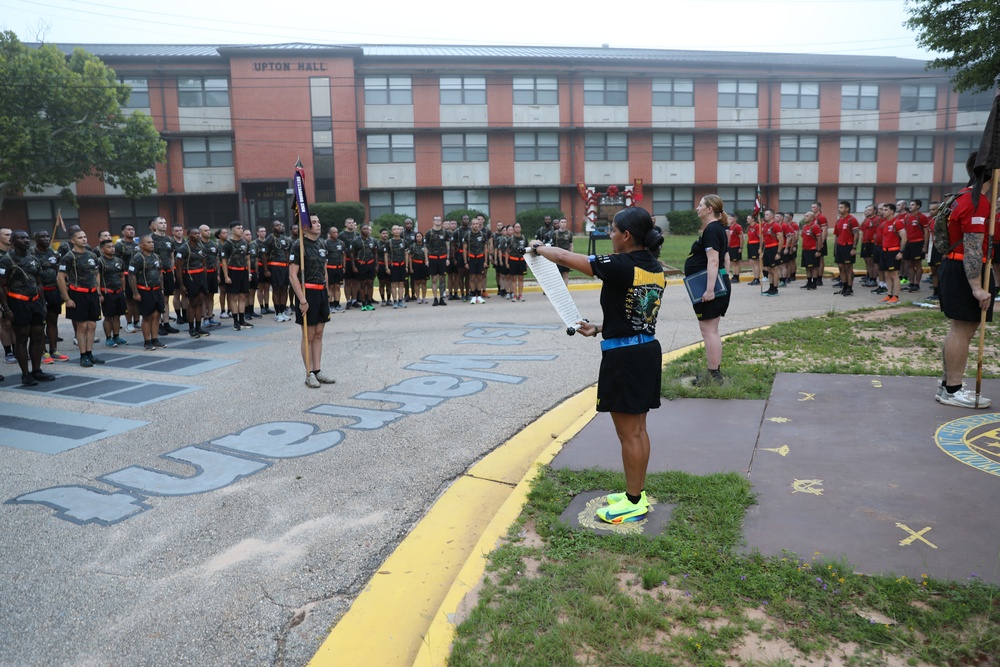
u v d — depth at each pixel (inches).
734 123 1549.0
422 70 1423.5
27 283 357.7
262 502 203.2
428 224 1489.9
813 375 294.7
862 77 1571.1
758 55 1656.0
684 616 126.6
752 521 161.5
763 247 685.3
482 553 155.9
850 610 126.0
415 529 181.9
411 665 126.5
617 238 162.4
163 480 222.4
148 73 1366.9
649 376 159.6
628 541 154.2
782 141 1581.0
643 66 1491.1
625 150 1530.5
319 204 1323.8
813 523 158.7
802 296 668.7
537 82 1478.8
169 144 1402.6
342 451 244.7
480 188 1486.2
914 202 657.6
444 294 716.7
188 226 1450.5
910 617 121.9
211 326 574.9
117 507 201.6
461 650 120.3
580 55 1574.8
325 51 1379.2
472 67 1444.4
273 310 685.9
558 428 259.6
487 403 300.5
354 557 170.1
